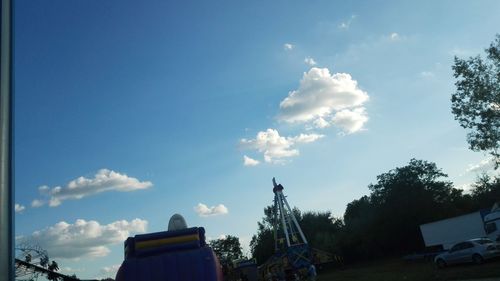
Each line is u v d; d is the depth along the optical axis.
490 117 34.66
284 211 63.59
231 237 124.00
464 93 35.81
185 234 9.18
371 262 75.62
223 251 121.25
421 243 73.31
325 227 98.62
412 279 27.81
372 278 35.50
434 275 27.30
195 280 8.62
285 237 62.25
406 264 51.31
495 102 34.97
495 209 36.31
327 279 46.53
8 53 4.38
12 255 3.96
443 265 33.22
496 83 35.06
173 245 9.02
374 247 78.50
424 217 71.06
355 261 82.31
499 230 35.19
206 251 8.91
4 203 3.97
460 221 42.56
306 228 98.62
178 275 8.64
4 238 3.91
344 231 84.88
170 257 8.77
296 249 51.69
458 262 31.61
